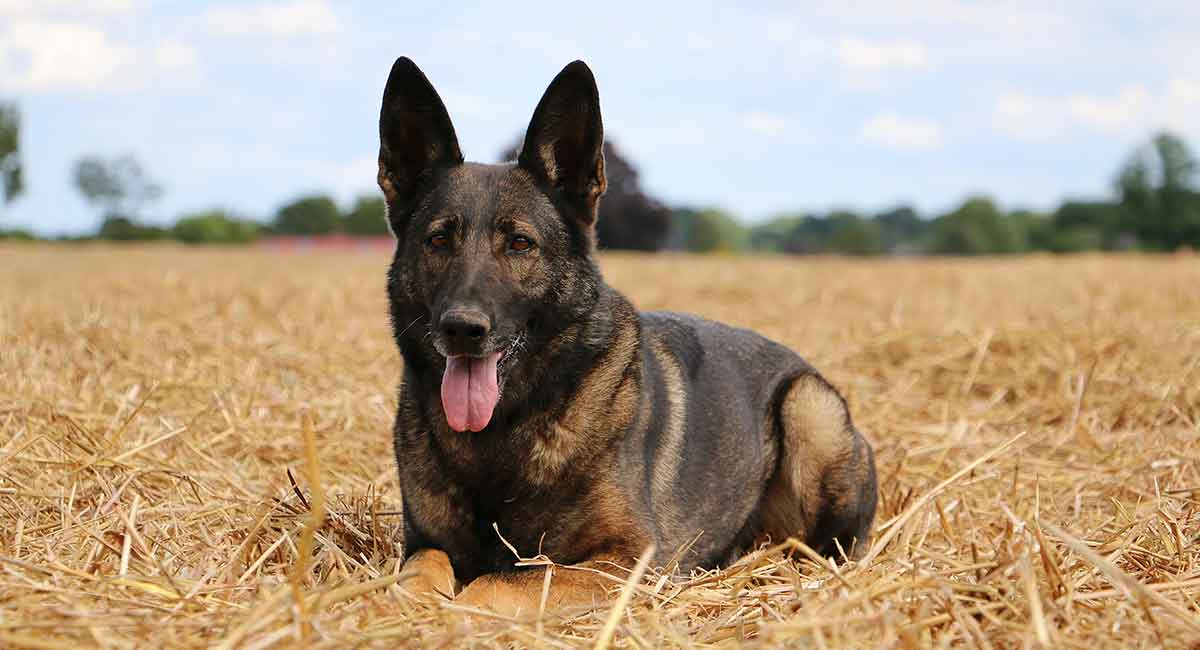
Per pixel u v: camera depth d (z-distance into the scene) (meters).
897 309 12.80
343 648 3.31
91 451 6.01
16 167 79.44
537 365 4.81
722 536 5.64
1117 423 8.24
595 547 4.81
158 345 9.99
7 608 3.61
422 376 4.99
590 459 4.79
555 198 5.07
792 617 3.83
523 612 4.04
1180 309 13.52
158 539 4.72
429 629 3.68
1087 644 3.48
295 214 83.12
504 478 4.79
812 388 6.08
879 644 3.41
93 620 3.37
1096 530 5.28
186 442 6.23
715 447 5.53
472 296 4.60
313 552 4.96
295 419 7.57
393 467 6.68
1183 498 5.93
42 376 7.88
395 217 5.27
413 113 5.17
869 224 97.69
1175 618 3.67
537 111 5.02
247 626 3.25
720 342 6.09
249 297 15.43
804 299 16.66
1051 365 9.55
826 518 5.99
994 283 19.91
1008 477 6.78
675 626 3.86
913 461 7.34
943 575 4.27
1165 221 93.19
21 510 5.13
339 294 15.96
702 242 96.81
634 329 5.25
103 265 30.02
